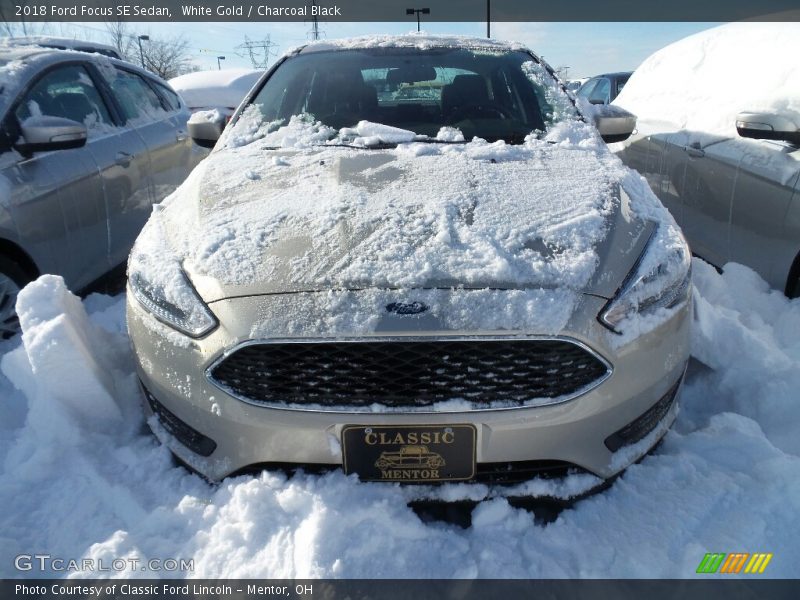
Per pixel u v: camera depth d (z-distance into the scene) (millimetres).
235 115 2758
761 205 2859
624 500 1647
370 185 1972
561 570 1485
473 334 1455
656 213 1939
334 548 1502
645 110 4188
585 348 1507
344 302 1497
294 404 1521
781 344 2621
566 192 1945
